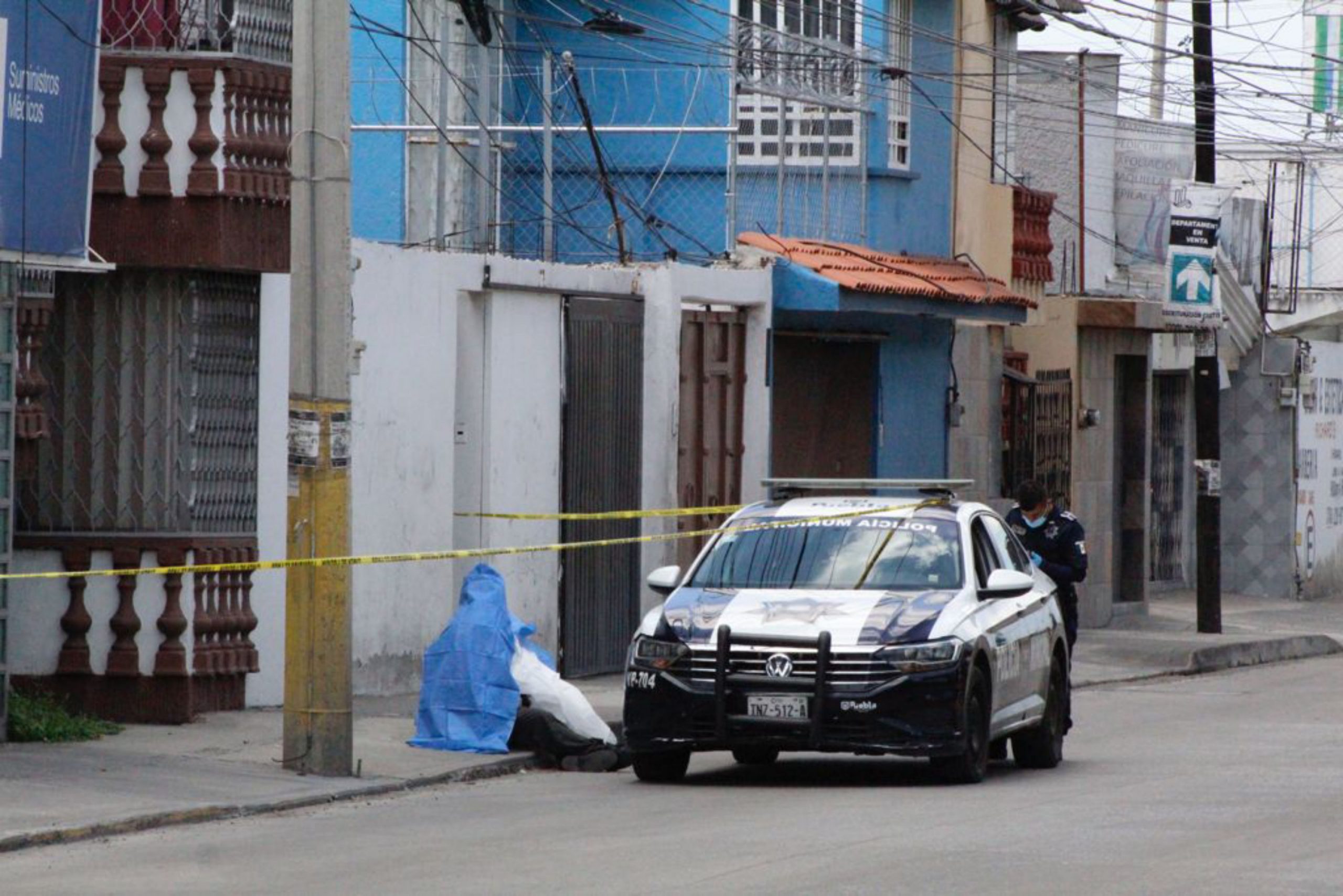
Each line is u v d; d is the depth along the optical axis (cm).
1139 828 3716
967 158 8950
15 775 4175
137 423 5019
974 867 3275
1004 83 9456
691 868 3275
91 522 5025
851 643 4266
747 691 4275
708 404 7119
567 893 3062
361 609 5594
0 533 4488
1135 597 9975
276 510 5259
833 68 8275
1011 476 9144
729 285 7094
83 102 4534
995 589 4575
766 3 8094
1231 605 10844
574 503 6400
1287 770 4741
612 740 4950
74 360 5038
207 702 5066
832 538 4712
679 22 8156
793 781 4616
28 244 4375
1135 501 10000
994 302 8312
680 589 4650
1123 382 10069
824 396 8269
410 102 7788
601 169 7112
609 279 6619
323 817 3975
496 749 4809
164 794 4038
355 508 5531
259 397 5203
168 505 5012
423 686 4928
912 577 4603
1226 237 11650
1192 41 9444
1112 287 10988
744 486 7312
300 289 4306
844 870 3250
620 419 6612
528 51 8231
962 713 4312
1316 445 11594
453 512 5959
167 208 4931
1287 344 11231
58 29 4434
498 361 6038
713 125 8200
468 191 7700
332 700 4391
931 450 8575
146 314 5016
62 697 4975
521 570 6166
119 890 3142
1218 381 9081
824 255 7669
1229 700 6875
